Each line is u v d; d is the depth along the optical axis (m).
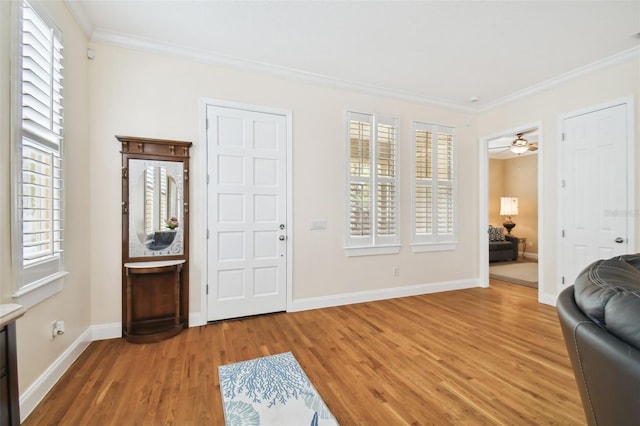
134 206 2.70
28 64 1.65
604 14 2.32
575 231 3.34
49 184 1.88
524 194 7.56
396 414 1.65
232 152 3.07
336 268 3.55
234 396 1.81
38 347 1.75
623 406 0.73
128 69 2.70
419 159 4.06
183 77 2.89
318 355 2.32
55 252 1.92
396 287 3.90
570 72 3.29
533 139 6.28
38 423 1.57
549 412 1.66
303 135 3.39
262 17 2.38
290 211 3.31
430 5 2.24
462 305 3.57
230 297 3.07
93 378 1.99
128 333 2.58
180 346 2.47
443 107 4.20
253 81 3.17
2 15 1.46
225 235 3.04
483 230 4.43
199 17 2.38
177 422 1.58
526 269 5.79
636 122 2.88
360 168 3.66
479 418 1.62
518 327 2.88
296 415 1.64
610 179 3.05
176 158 2.83
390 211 3.83
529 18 2.38
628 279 0.97
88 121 2.54
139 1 2.19
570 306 0.98
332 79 3.45
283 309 3.29
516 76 3.40
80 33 2.38
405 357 2.29
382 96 3.80
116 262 2.66
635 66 2.88
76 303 2.29
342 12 2.32
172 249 2.83
